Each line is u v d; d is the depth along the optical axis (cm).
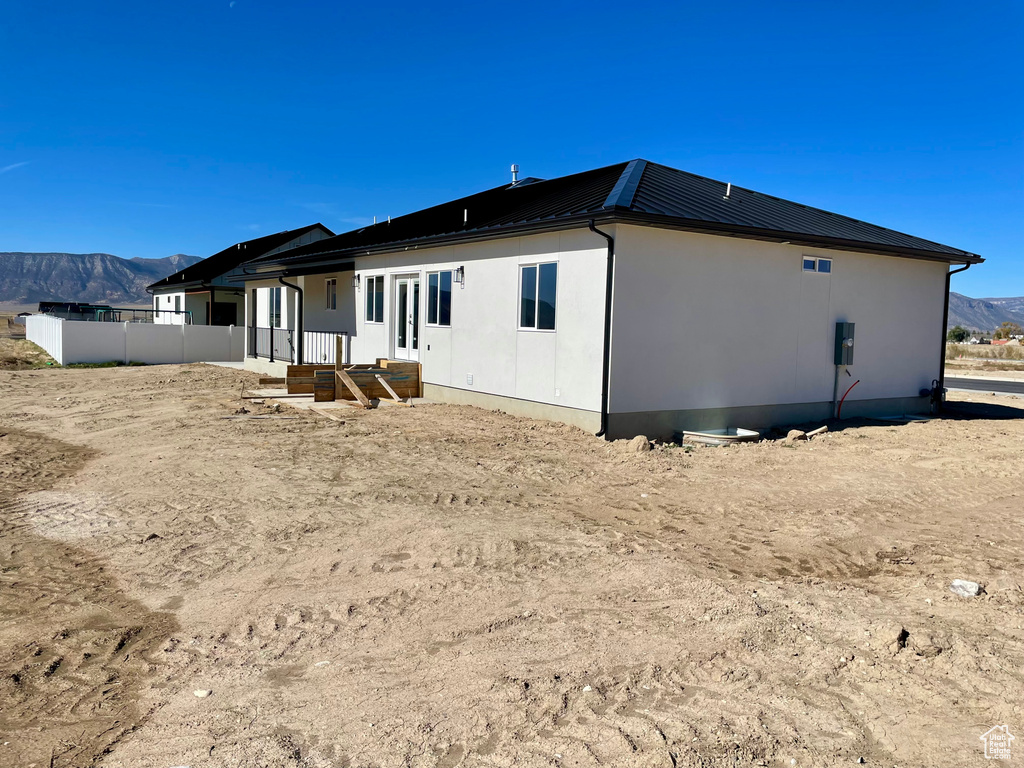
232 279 2711
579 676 363
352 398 1367
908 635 400
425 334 1419
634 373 1017
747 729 315
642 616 436
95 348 2592
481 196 1916
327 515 639
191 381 1862
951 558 550
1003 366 3562
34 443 1000
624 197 1004
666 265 1034
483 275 1246
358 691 352
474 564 523
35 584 496
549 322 1102
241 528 607
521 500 697
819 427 1174
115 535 596
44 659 389
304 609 451
